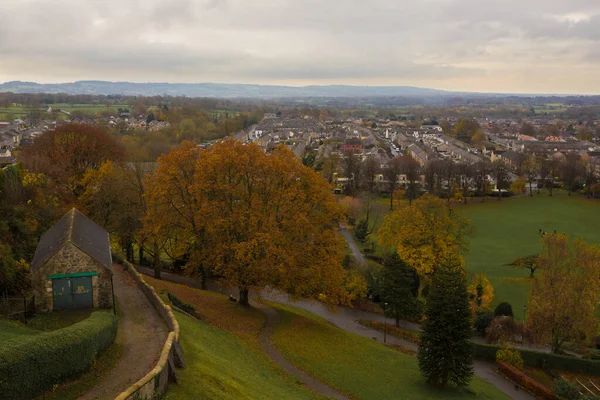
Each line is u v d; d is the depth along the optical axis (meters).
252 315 56.72
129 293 44.75
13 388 22.48
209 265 55.94
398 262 67.56
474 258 105.69
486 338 65.62
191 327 41.47
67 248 38.31
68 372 26.08
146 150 177.75
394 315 68.88
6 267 38.22
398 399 43.44
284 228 54.78
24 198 57.38
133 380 27.39
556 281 59.12
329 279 55.09
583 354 62.62
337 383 44.00
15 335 30.62
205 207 52.69
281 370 43.66
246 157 54.69
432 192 171.12
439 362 46.84
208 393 29.45
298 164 59.06
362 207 131.00
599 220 142.25
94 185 73.19
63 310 38.50
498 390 51.38
